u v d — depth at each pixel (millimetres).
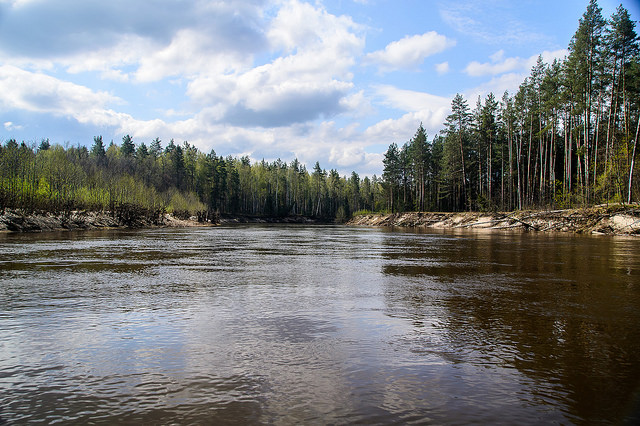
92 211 56906
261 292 11844
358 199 164375
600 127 57250
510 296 11297
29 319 8695
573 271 16156
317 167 155500
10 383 5410
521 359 6309
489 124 72250
